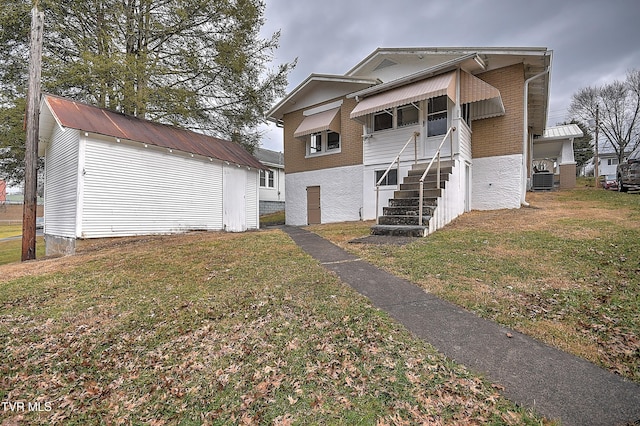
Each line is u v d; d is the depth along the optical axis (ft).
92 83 41.11
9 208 130.82
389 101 37.63
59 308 16.84
